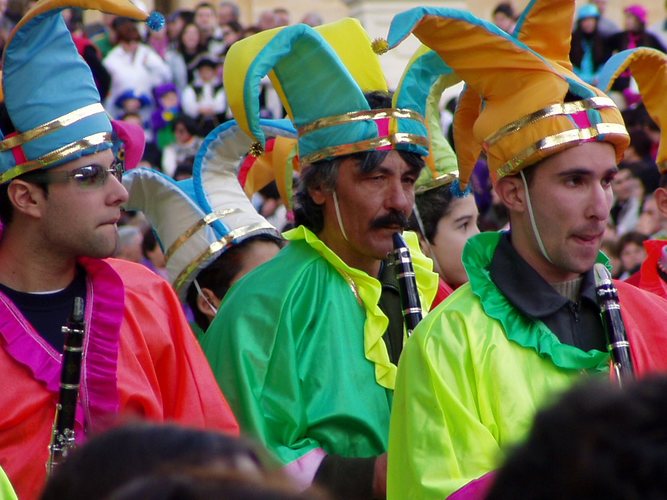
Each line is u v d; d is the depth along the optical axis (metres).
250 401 10.86
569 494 4.48
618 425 4.51
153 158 27.05
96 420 9.57
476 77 9.80
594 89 9.64
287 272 11.55
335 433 10.89
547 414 4.59
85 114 9.93
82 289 10.08
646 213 21.02
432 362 9.18
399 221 11.45
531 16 10.11
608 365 9.48
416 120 11.58
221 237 13.16
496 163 9.73
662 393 4.56
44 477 9.41
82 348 9.58
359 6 34.38
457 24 9.69
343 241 11.67
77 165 9.82
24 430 9.48
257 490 4.29
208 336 11.55
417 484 8.90
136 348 10.12
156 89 27.70
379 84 12.07
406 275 11.23
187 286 13.35
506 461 4.62
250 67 11.03
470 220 13.95
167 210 13.38
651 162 22.27
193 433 4.84
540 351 9.31
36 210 9.84
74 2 9.70
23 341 9.66
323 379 11.04
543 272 9.64
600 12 31.73
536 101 9.51
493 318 9.41
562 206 9.44
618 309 9.45
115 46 27.77
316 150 11.55
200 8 28.72
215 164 13.45
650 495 4.42
